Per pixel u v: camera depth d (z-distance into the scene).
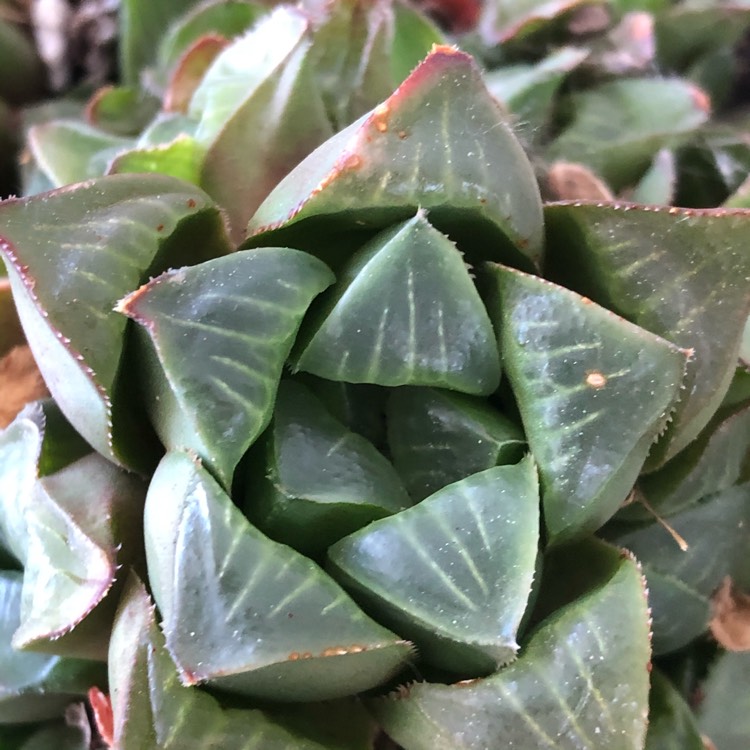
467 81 0.08
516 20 0.14
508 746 0.07
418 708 0.08
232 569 0.07
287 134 0.10
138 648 0.07
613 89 0.14
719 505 0.09
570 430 0.08
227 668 0.07
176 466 0.08
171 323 0.07
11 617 0.10
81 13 0.15
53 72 0.16
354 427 0.09
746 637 0.10
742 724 0.10
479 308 0.08
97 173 0.12
